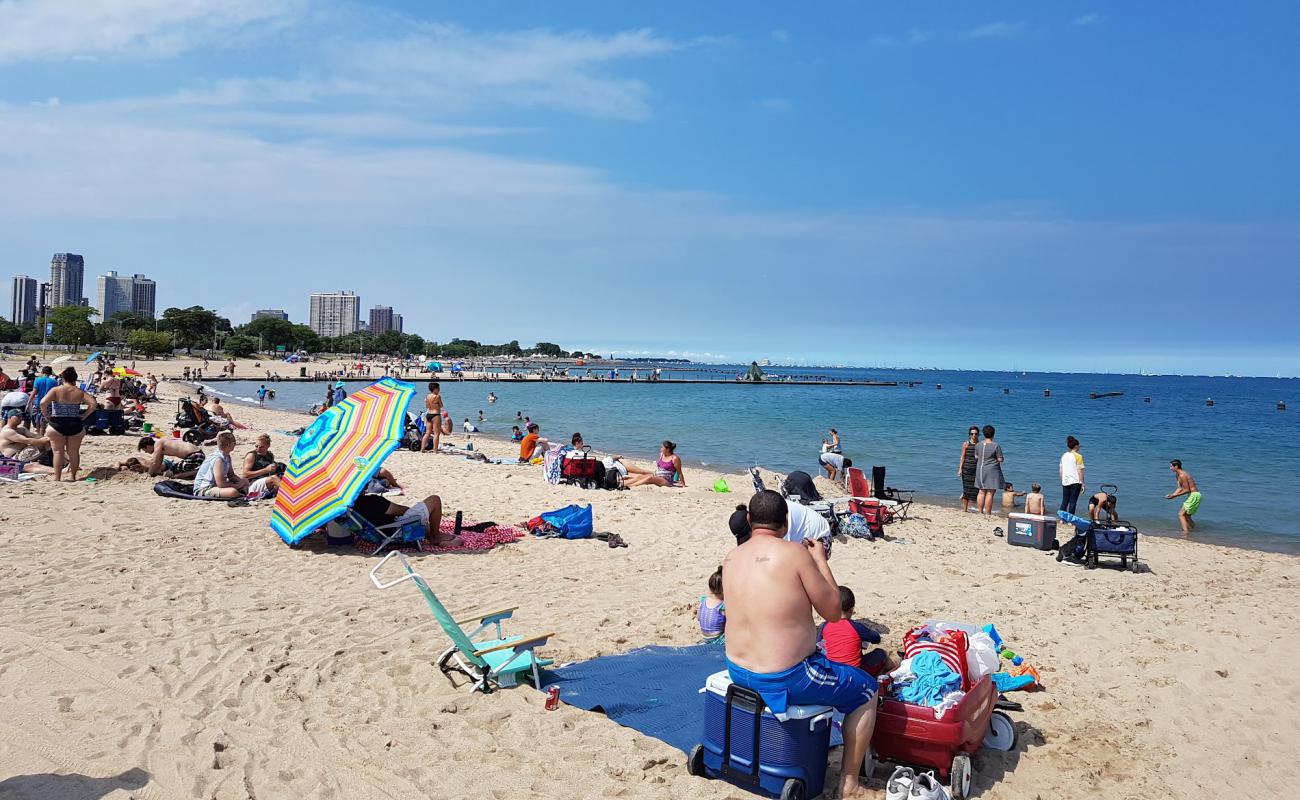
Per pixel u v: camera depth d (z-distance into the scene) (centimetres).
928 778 417
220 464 1186
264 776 418
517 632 681
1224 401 10162
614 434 3556
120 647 584
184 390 5128
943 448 3088
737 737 420
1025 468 2573
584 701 536
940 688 452
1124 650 710
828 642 545
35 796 380
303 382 7694
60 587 725
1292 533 1587
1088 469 2589
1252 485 2253
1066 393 12125
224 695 513
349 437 945
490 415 4656
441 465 1884
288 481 941
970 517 1557
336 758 441
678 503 1410
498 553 970
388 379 1013
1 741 433
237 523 1031
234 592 744
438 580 834
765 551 417
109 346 14025
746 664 414
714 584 677
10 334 15438
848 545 1156
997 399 8994
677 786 428
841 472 1964
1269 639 751
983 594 901
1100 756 503
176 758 427
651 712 523
